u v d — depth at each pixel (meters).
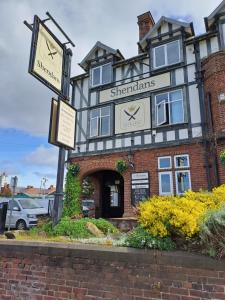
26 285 3.97
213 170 10.78
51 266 3.90
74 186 14.21
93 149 14.41
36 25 5.88
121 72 14.69
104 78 15.14
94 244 4.05
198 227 3.40
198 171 11.29
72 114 6.56
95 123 14.74
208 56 11.73
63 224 5.71
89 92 15.43
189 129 11.97
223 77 11.10
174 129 12.34
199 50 12.67
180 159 11.86
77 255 3.78
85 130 14.95
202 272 3.10
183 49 13.05
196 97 12.19
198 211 3.73
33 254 4.08
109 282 3.50
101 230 6.26
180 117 12.42
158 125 12.84
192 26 13.04
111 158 13.69
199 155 11.43
